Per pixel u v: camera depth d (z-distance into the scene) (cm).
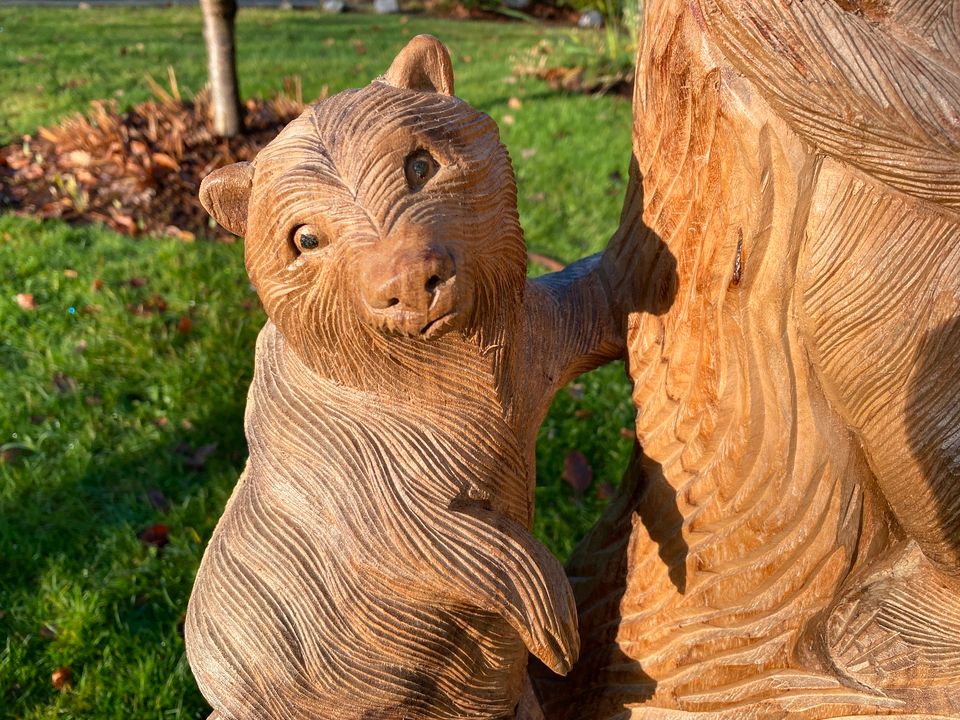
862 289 91
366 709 102
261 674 98
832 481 104
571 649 98
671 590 116
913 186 86
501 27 1130
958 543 106
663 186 103
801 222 91
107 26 1025
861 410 99
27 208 514
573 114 669
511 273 96
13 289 424
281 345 105
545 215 498
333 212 84
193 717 233
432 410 96
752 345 99
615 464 317
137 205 518
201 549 282
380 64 845
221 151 569
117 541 287
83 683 237
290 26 1070
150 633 254
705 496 110
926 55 85
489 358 97
